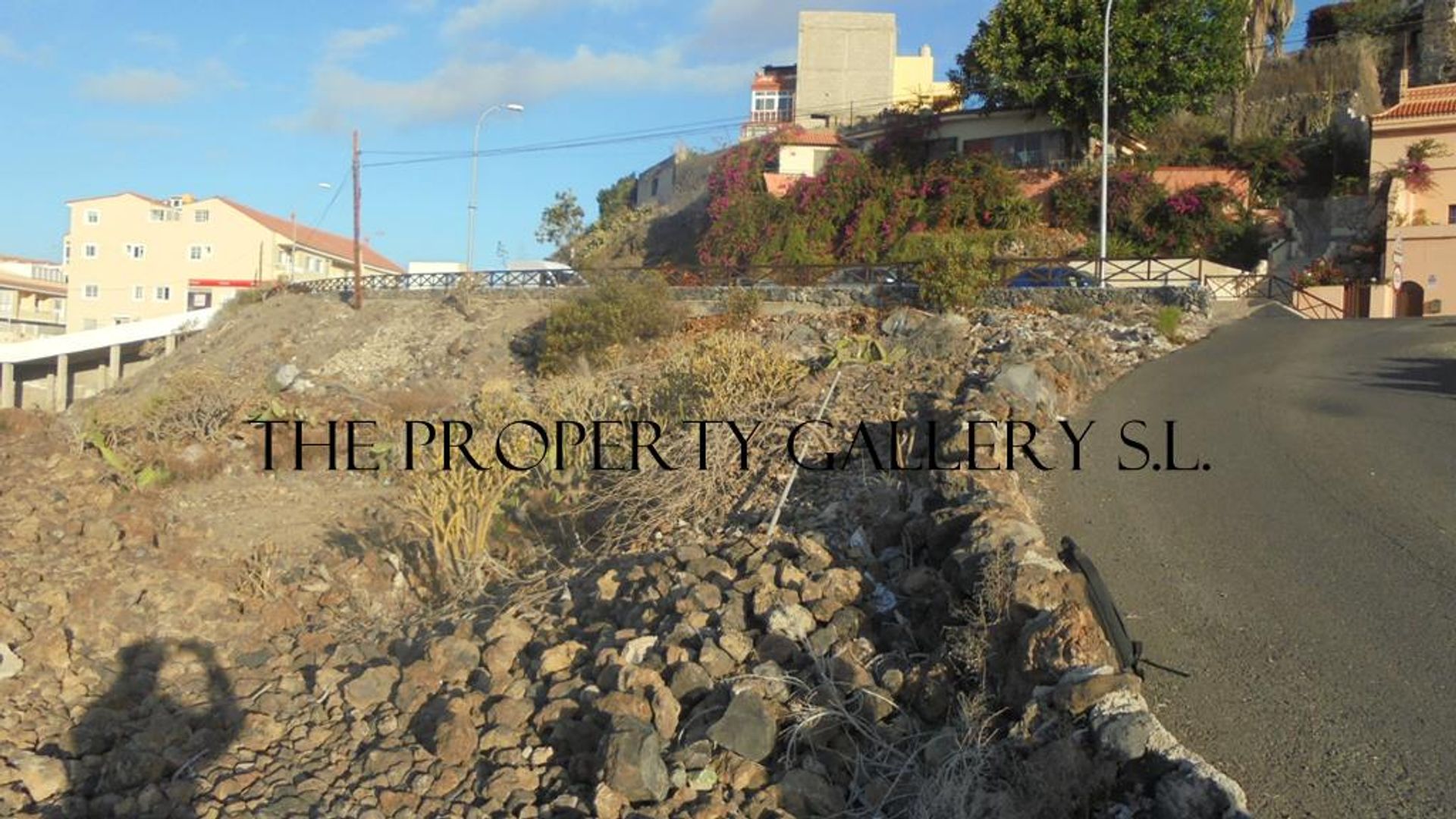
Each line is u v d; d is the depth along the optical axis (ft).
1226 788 16.12
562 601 31.19
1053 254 113.70
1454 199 113.50
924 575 25.25
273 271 236.84
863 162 138.41
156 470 52.29
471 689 25.99
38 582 33.27
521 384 79.30
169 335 137.39
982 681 20.20
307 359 99.19
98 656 29.86
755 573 27.61
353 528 45.91
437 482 38.40
